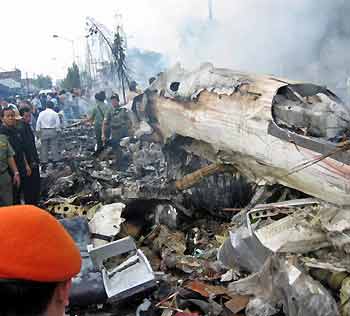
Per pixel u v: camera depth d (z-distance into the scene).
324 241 3.25
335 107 4.00
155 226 4.88
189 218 5.12
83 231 4.36
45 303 0.78
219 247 4.24
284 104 4.23
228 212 5.04
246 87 4.61
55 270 0.77
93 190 6.33
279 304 3.12
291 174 3.88
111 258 4.05
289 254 3.20
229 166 4.93
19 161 6.16
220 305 3.30
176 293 3.48
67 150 10.54
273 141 4.02
